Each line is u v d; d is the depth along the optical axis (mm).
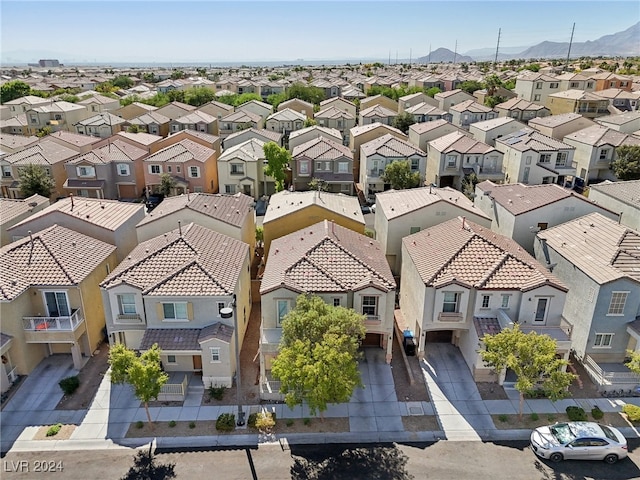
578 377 27078
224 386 26141
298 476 20875
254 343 30203
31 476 20828
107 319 26906
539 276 26406
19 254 27750
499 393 25984
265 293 26328
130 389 26125
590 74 103062
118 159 57156
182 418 24125
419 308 28000
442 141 62375
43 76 196250
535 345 22641
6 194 56406
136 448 22328
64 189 58938
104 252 30562
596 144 57719
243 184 59031
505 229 37719
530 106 79812
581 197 35625
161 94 110688
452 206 36156
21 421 23906
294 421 23984
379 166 57656
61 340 26750
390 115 80250
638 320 26750
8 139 65500
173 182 56438
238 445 22547
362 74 183875
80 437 22922
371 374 27438
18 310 25984
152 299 25719
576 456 21625
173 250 28203
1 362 25406
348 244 30234
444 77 125438
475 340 26516
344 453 22125
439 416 24375
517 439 23047
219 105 88438
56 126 82000
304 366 21438
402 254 33781
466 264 27484
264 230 36844
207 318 26266
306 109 91188
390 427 23672
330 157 57156
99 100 94188
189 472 21016
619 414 24594
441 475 20953
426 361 28531
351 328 24031
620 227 29984
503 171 61094
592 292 26453
